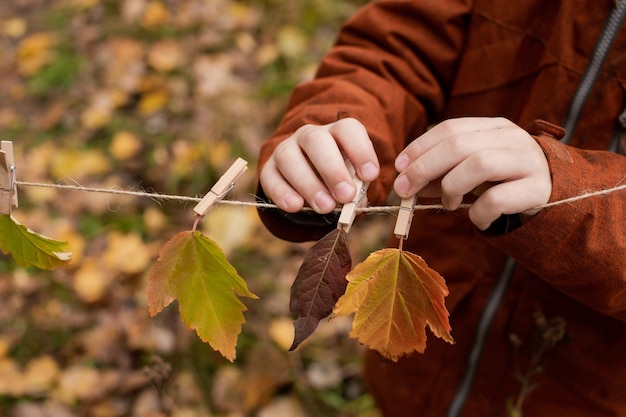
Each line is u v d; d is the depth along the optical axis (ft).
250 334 3.25
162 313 3.31
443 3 2.01
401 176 1.51
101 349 3.22
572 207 1.50
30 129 4.33
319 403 3.05
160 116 4.31
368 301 1.40
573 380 1.99
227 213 3.64
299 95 2.03
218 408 3.00
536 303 1.98
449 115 2.11
